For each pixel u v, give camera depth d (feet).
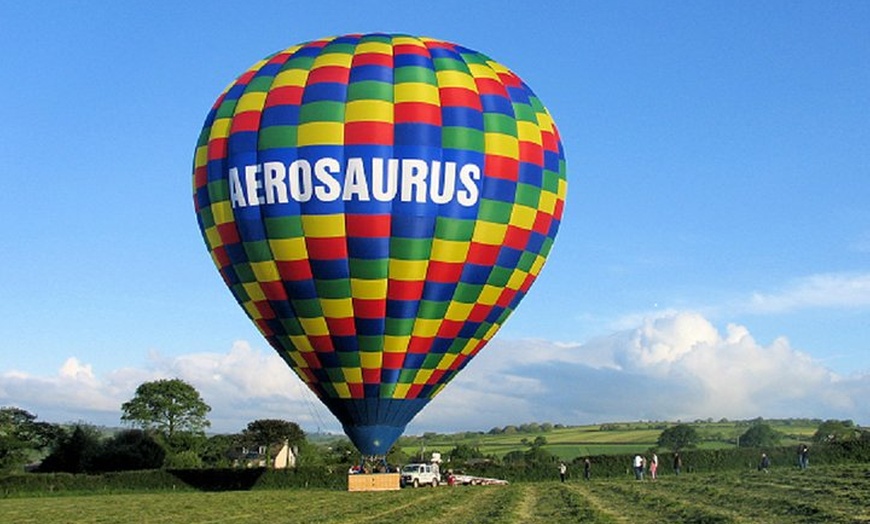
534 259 125.70
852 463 195.31
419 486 175.63
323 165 113.29
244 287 122.11
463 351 125.29
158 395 348.38
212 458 353.51
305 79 119.55
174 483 207.00
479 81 122.72
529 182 121.29
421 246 114.52
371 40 124.88
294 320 119.55
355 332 118.21
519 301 128.26
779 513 87.81
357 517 102.89
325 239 113.80
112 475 208.33
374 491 156.66
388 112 115.14
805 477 138.21
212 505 139.23
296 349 122.52
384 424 124.77
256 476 206.18
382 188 112.68
